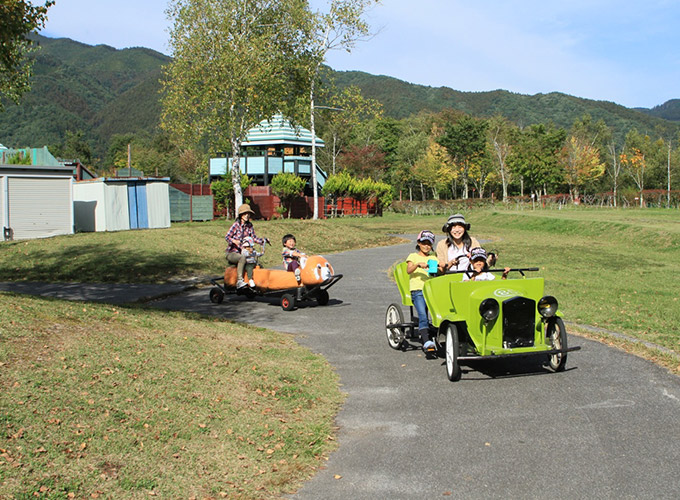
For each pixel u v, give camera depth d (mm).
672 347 9242
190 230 26672
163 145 132875
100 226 31609
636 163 90562
